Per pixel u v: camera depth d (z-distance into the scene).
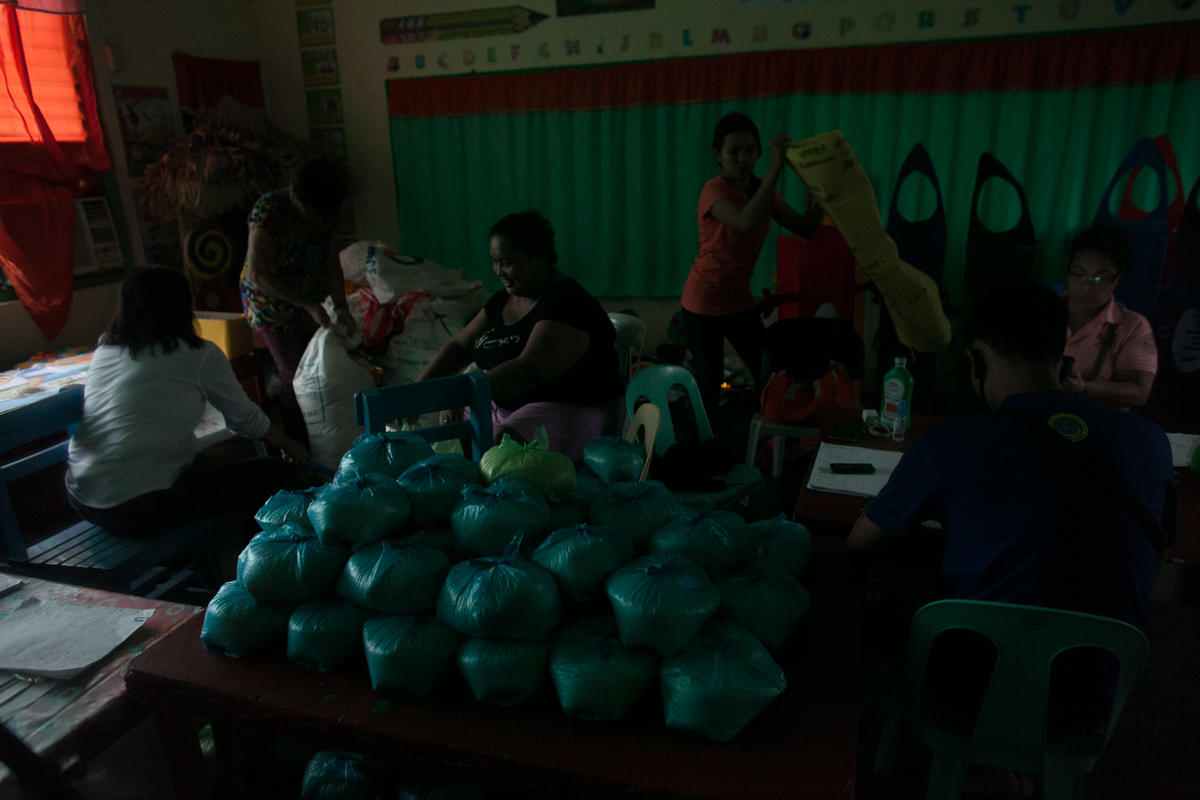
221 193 4.41
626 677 1.10
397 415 1.80
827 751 1.07
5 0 3.57
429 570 1.21
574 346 2.26
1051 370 1.39
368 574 1.21
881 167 4.28
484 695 1.14
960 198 4.21
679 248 4.79
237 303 4.69
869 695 1.65
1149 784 1.86
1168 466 1.34
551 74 4.66
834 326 3.12
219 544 3.19
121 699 1.26
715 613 1.22
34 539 3.22
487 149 4.95
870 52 4.12
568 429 2.33
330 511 1.27
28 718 1.21
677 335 4.83
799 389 2.95
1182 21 3.72
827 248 3.91
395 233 5.40
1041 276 4.18
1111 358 2.40
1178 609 2.54
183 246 4.48
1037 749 1.31
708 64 4.38
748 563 1.33
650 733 1.11
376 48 5.03
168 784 1.47
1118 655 1.22
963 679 1.38
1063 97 3.90
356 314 3.97
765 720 1.13
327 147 5.32
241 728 1.23
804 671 1.23
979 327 1.45
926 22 4.07
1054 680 1.31
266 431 2.54
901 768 1.87
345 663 1.25
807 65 4.23
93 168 4.14
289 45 5.19
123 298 2.28
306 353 3.53
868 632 1.60
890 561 1.65
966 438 1.36
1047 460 1.29
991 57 3.94
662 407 2.65
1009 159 4.07
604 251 4.92
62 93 3.99
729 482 2.35
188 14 4.70
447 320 3.92
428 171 5.11
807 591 1.36
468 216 5.14
